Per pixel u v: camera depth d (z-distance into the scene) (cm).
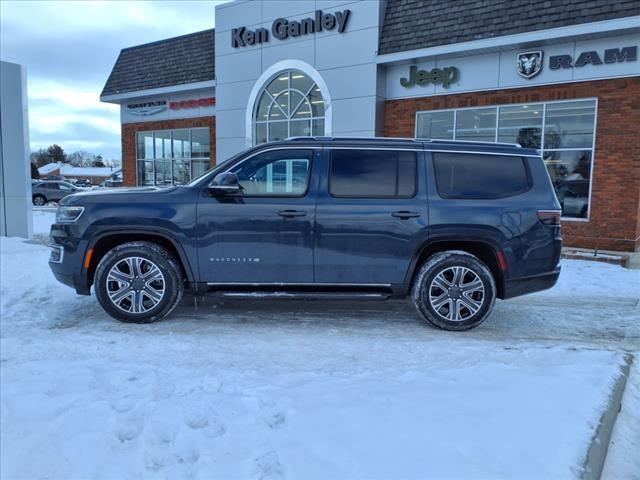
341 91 1340
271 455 261
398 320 558
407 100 1300
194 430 287
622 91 1023
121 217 510
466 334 510
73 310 581
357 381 357
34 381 353
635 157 1020
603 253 1003
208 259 514
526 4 1079
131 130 1972
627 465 274
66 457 263
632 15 950
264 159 522
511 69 1148
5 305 598
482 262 520
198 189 520
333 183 518
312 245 511
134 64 1878
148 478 247
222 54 1568
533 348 447
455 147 530
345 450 264
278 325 530
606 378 362
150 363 403
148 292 518
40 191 3064
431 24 1203
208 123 1738
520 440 273
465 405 314
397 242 511
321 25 1353
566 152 1104
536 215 514
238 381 358
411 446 267
